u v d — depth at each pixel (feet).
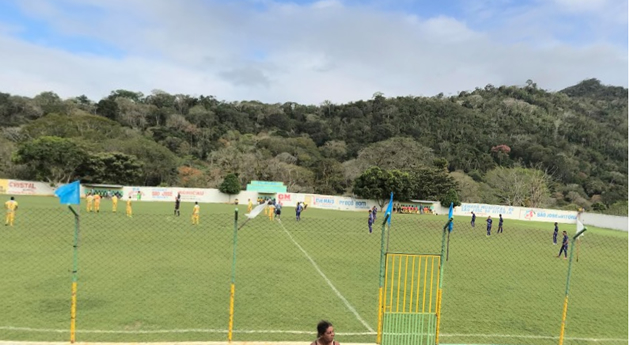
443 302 40.32
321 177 242.58
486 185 235.40
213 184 217.36
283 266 52.49
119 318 31.35
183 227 84.12
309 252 63.72
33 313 31.58
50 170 176.04
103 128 222.07
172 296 37.45
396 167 240.73
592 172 294.05
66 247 57.41
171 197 178.50
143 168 205.16
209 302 36.29
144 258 52.85
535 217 187.11
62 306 33.47
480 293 44.45
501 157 301.22
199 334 29.07
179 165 230.68
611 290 49.39
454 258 65.46
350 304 38.01
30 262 47.93
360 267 54.03
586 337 32.94
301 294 40.47
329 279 46.96
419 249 73.10
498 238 98.58
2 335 27.25
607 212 190.49
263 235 79.25
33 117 265.54
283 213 139.44
